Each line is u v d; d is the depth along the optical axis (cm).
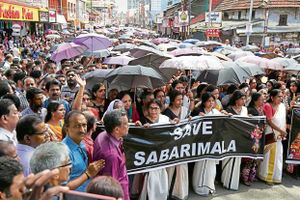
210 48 1811
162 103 634
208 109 573
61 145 282
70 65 1026
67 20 5306
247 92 760
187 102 686
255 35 3209
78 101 518
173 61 726
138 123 494
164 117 539
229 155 579
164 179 523
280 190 601
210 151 559
